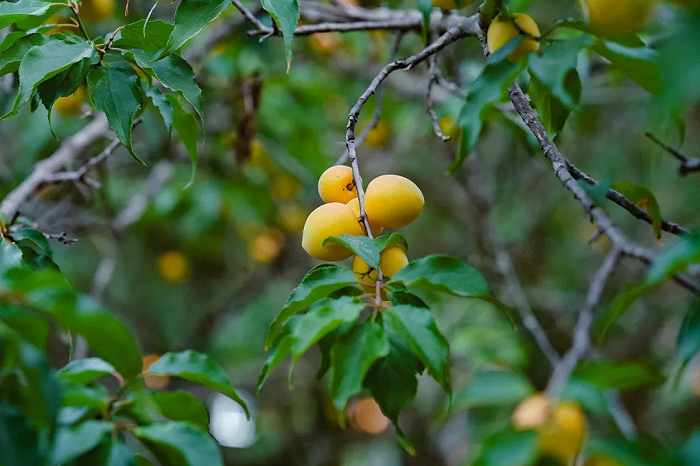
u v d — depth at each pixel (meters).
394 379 0.94
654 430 1.94
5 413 0.87
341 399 0.91
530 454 1.00
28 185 1.25
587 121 1.48
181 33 1.00
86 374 0.95
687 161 1.02
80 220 1.64
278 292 2.36
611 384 1.07
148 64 1.02
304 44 1.60
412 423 2.26
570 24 0.99
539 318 1.92
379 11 1.31
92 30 1.39
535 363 1.85
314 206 2.06
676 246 0.87
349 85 1.83
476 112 0.98
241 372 2.34
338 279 0.94
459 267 0.94
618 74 1.31
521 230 2.05
